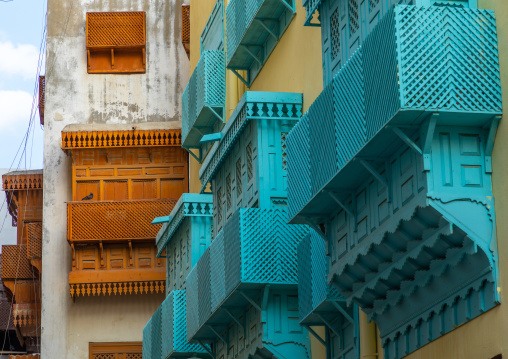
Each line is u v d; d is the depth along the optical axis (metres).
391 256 13.87
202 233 24.95
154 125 32.59
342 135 13.86
